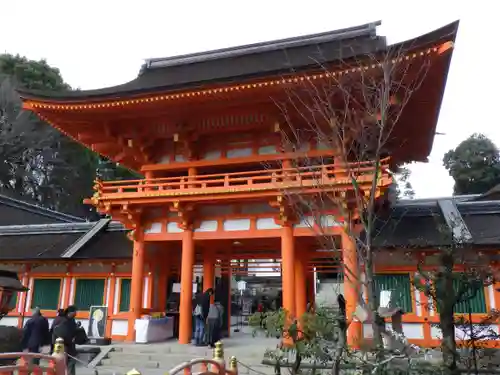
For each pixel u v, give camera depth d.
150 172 20.45
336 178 15.68
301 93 15.96
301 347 9.52
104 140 21.61
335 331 9.68
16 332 14.52
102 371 15.04
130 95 17.33
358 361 9.39
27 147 59.41
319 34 22.94
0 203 36.97
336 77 14.45
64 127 20.61
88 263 23.14
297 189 15.48
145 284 21.61
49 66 70.19
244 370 14.35
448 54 13.73
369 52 13.95
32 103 18.86
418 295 18.14
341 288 29.19
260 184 17.02
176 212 19.19
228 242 20.52
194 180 19.59
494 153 67.69
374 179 8.89
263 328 10.66
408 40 13.46
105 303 22.42
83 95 17.88
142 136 19.89
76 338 13.37
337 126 12.95
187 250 18.53
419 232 18.78
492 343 14.76
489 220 19.42
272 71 15.37
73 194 65.31
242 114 18.19
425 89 16.00
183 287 18.23
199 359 8.27
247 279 43.22
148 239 19.50
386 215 20.17
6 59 65.25
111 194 18.94
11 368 8.88
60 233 26.39
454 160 71.00
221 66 23.56
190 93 16.73
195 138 19.45
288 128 18.19
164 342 18.89
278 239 19.73
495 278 10.37
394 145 21.16
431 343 17.55
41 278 24.11
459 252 11.27
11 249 25.02
